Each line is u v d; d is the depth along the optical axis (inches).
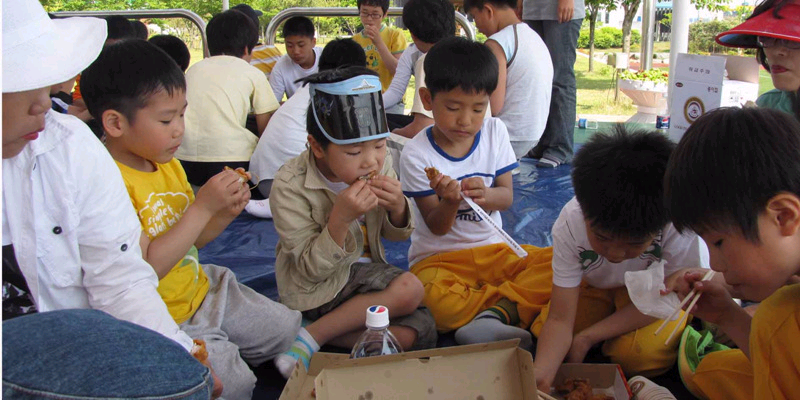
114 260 55.3
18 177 50.6
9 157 48.3
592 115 253.8
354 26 433.7
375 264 76.3
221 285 71.6
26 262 51.5
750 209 40.8
